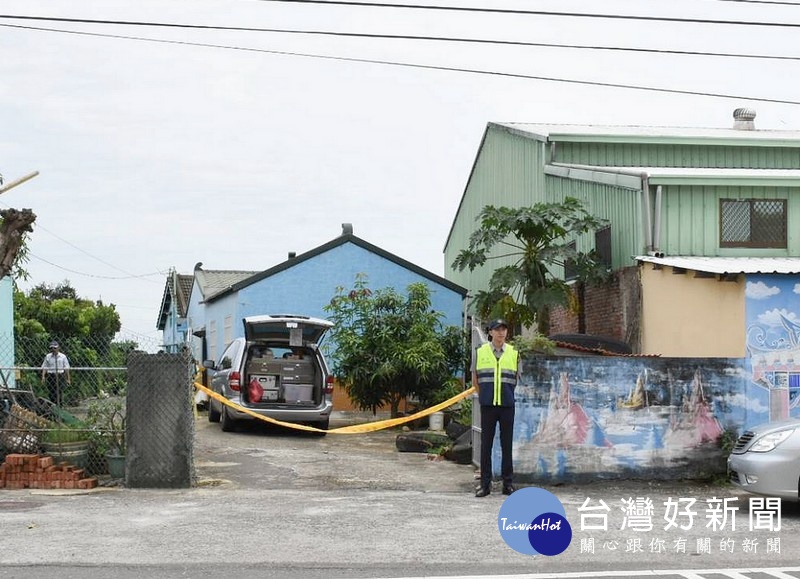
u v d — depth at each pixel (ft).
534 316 63.77
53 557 26.58
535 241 62.69
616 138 74.90
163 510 34.37
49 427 42.47
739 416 42.91
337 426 68.54
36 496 37.70
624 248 60.23
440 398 66.80
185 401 40.34
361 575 24.88
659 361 42.55
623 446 42.01
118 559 26.40
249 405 60.03
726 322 45.34
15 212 44.57
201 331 100.37
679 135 76.07
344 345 68.59
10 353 61.36
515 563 26.43
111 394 46.83
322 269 85.15
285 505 35.55
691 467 42.39
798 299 43.73
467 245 103.55
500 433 38.68
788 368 43.32
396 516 33.22
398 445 53.67
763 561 27.12
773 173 60.80
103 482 40.93
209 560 26.37
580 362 41.96
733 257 57.82
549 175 74.54
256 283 83.92
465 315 89.56
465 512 34.14
